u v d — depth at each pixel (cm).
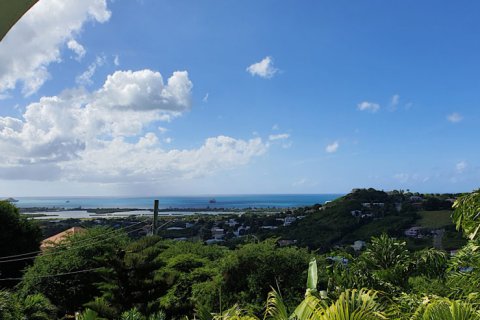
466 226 444
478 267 434
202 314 463
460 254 467
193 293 1269
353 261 683
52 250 1648
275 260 1078
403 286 629
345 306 263
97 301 1204
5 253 1941
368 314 264
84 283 1570
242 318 313
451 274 482
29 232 2077
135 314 1116
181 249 1736
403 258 664
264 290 1059
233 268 1119
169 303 1294
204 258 1569
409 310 384
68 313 1551
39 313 1198
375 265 671
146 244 1412
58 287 1556
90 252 1603
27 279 1550
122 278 1232
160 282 1256
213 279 1202
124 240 1753
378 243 694
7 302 1101
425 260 641
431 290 551
